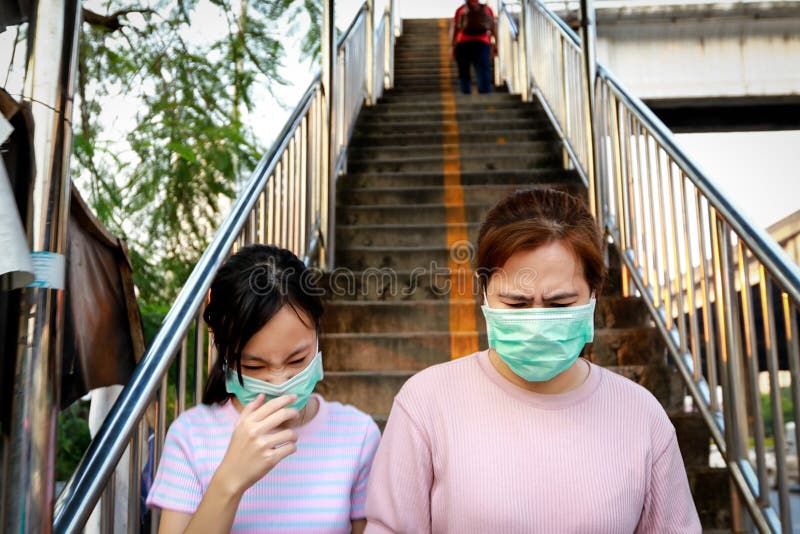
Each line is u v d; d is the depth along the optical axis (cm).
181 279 448
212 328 110
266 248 113
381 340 285
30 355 92
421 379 115
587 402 107
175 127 449
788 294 164
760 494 184
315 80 357
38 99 95
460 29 682
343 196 421
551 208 106
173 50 466
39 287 93
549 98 520
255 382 107
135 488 140
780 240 384
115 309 208
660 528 106
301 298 106
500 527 99
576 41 417
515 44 665
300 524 109
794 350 167
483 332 289
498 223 106
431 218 397
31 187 95
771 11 805
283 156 286
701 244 222
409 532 104
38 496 91
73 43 99
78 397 186
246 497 111
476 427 106
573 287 103
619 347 269
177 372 164
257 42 493
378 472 110
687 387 232
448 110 598
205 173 454
